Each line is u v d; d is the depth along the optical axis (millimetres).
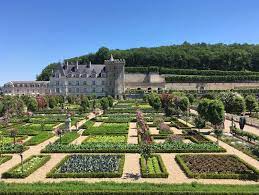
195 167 52344
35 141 76188
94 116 138000
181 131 92125
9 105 132375
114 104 188250
